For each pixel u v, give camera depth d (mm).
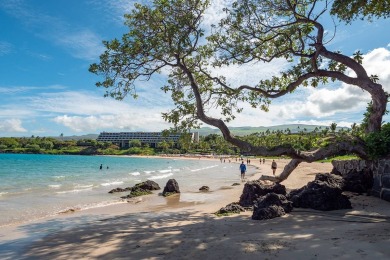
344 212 10617
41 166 71125
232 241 7711
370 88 14711
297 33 16219
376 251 5848
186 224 11164
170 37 13711
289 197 12938
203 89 16734
